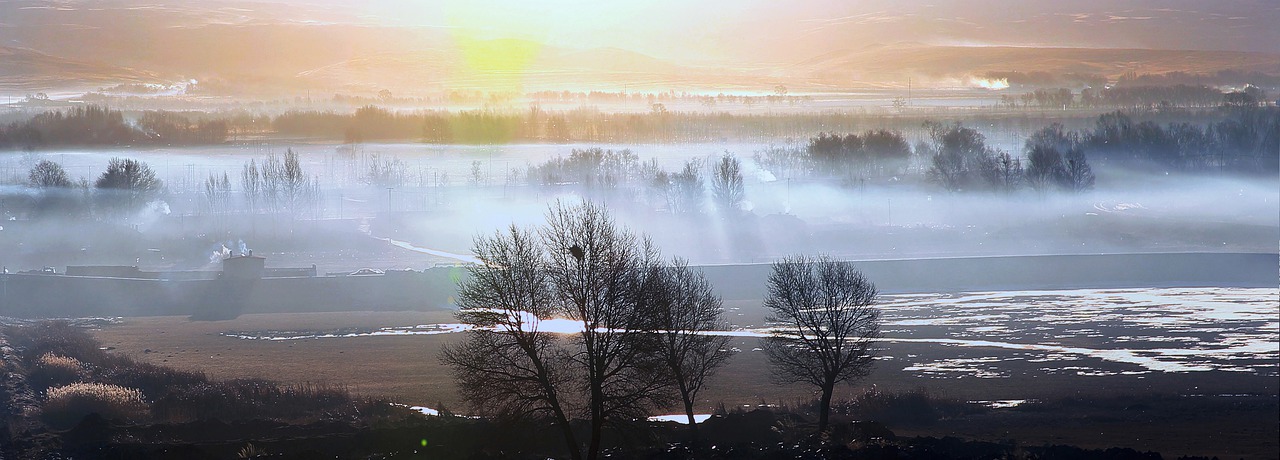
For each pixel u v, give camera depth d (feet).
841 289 319.88
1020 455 210.59
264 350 392.06
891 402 273.13
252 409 277.23
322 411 278.26
